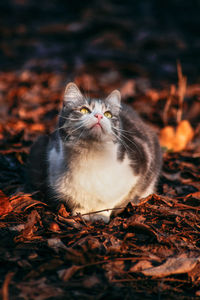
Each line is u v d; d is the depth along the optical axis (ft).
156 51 48.11
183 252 12.65
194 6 66.69
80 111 15.57
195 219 14.84
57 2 70.69
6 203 14.71
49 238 12.96
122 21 56.34
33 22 61.46
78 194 15.56
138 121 20.02
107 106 16.08
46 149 18.03
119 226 14.12
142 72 40.14
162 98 31.40
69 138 15.24
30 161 18.42
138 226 13.51
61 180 15.79
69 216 14.98
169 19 62.90
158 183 19.40
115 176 15.46
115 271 11.52
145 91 33.06
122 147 16.17
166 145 22.91
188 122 25.41
